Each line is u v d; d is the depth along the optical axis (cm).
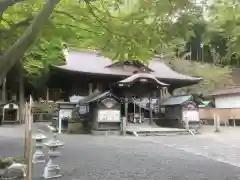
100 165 768
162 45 672
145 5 568
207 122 3023
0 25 777
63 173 663
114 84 2147
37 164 752
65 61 2233
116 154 972
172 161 852
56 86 2645
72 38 765
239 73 3528
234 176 657
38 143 788
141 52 714
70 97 2270
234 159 916
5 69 492
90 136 1667
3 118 2617
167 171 702
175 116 2195
